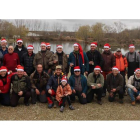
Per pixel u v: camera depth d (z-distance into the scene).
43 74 5.52
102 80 5.65
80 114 4.88
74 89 5.61
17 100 5.32
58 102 5.55
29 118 4.58
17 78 5.27
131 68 6.51
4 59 6.06
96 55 6.34
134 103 5.56
